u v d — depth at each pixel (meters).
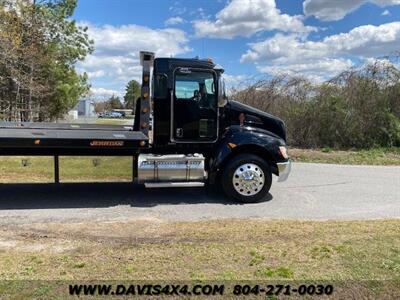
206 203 7.31
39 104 25.81
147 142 6.96
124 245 4.70
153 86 7.25
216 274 3.80
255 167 7.33
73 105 30.66
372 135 16.36
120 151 7.36
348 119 16.33
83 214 6.43
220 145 7.38
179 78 7.29
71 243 4.82
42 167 10.65
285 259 4.19
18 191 8.18
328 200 7.66
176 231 5.34
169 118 7.31
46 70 25.73
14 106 23.02
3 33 20.25
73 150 7.19
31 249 4.59
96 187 8.64
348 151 15.77
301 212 6.70
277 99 16.56
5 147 6.55
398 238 4.91
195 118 7.40
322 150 15.83
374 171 11.53
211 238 4.99
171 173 7.14
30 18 22.98
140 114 7.34
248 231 5.31
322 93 16.64
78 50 27.89
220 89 7.44
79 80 29.72
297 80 16.64
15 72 21.72
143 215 6.39
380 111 16.14
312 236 5.05
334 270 3.89
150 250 4.49
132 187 8.68
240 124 7.75
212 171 7.29
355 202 7.50
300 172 11.22
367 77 16.31
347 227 5.52
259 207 7.04
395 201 7.61
